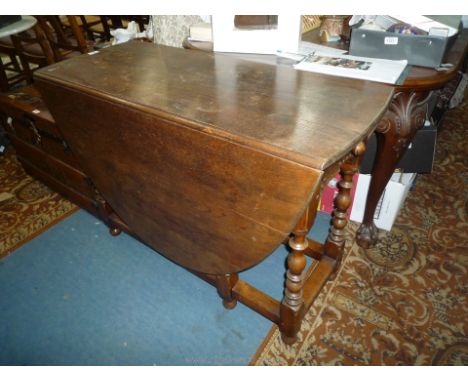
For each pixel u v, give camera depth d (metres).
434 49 1.15
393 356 1.24
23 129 1.73
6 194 2.05
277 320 1.22
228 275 1.24
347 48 1.39
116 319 1.40
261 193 0.87
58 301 1.47
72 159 1.57
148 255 1.66
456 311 1.37
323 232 1.74
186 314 1.41
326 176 0.92
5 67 3.01
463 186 1.99
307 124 0.89
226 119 0.92
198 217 1.06
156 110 0.97
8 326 1.38
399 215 1.81
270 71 1.21
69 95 1.16
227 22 1.39
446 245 1.64
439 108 2.15
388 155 1.32
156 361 1.26
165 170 1.05
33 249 1.71
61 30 2.47
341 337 1.30
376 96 1.02
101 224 1.85
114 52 1.41
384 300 1.42
